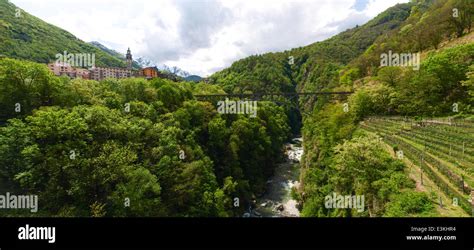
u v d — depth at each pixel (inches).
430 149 1213.1
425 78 1902.1
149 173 1373.0
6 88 1334.9
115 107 1793.8
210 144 2252.7
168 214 1408.7
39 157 1167.0
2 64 1366.9
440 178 908.0
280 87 6102.4
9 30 5472.4
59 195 1155.9
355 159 1144.8
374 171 1077.1
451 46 2573.8
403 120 1818.4
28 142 1179.3
